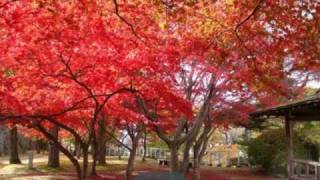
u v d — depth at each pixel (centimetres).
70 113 1288
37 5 930
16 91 1112
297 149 2688
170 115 1570
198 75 1574
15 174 2600
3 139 5266
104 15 1004
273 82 1333
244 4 1009
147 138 4338
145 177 1127
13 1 905
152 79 1194
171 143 1576
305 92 2419
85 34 1020
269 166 3050
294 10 974
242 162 3731
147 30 1086
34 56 1017
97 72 1092
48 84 1120
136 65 1087
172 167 1567
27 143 5722
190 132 1588
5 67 1051
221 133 4219
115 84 1135
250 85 1387
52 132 2152
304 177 2034
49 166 3025
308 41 1055
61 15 953
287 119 2133
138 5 994
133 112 1402
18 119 1173
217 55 1237
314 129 2827
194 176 2003
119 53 1067
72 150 4872
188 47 1213
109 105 1272
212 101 1728
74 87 1126
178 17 1055
